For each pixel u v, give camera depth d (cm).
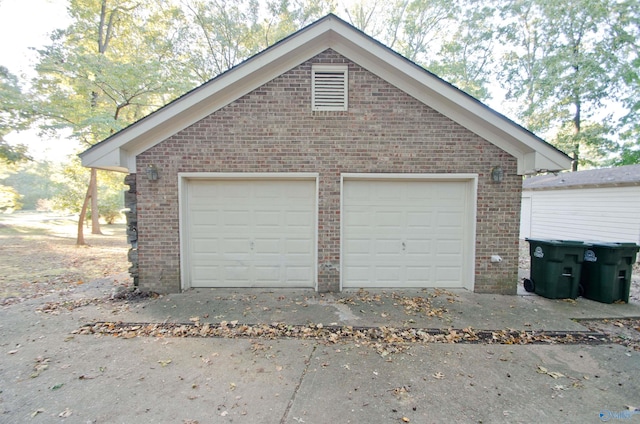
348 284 659
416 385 326
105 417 278
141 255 629
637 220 1123
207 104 616
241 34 1781
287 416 279
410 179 643
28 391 315
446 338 436
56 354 391
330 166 627
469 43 1933
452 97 594
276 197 653
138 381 333
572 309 546
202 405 294
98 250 1346
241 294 619
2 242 1555
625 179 1158
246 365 365
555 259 595
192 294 620
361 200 652
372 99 622
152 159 620
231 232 655
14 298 619
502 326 475
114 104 1391
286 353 394
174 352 397
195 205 651
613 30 1692
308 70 617
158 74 1291
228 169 626
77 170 1703
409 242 658
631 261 581
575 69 1748
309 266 659
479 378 340
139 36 1570
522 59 1931
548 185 1480
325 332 453
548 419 277
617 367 365
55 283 757
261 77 616
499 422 272
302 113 622
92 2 1420
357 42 589
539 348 411
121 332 455
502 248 633
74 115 1254
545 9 1781
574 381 336
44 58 1141
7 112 1187
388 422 271
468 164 627
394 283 661
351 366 363
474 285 638
